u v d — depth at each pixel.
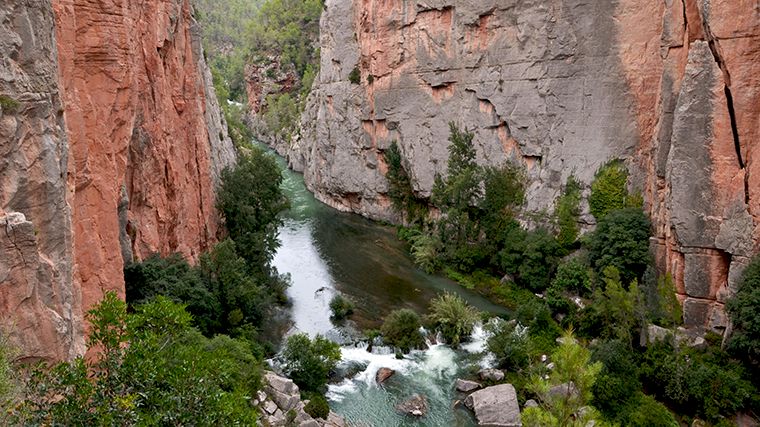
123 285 21.30
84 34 20.39
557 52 41.28
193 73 35.03
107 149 21.11
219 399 10.62
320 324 34.41
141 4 26.56
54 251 12.74
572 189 40.44
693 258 28.70
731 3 26.53
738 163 27.22
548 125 42.50
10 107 11.41
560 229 40.09
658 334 27.41
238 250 37.19
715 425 23.20
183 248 31.34
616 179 38.16
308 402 24.23
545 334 31.39
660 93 33.72
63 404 8.77
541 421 12.67
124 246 25.11
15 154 11.55
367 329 33.78
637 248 32.84
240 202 37.56
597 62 39.28
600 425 13.73
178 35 32.88
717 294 28.03
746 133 26.84
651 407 23.91
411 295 39.47
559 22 40.91
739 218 26.77
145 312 11.30
